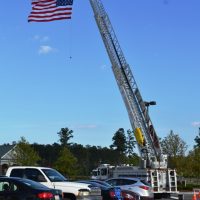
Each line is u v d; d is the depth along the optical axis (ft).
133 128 131.03
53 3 94.48
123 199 78.38
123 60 131.95
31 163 273.95
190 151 254.06
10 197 55.26
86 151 442.09
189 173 241.35
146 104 130.41
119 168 134.00
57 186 66.95
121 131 453.58
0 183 56.70
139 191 94.48
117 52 132.05
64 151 298.15
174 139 268.82
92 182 78.28
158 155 129.18
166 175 128.26
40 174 68.28
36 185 56.90
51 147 431.02
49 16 94.27
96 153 456.04
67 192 66.44
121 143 451.53
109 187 76.74
